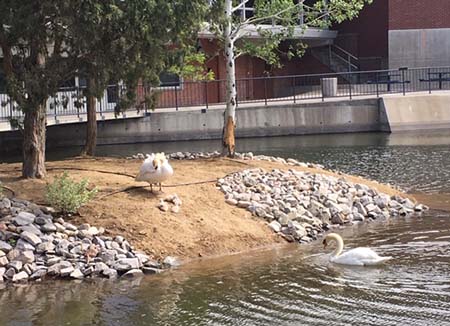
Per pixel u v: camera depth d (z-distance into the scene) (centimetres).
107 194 1381
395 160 2489
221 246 1288
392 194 1800
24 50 1366
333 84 3688
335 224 1509
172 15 1302
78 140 3197
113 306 995
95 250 1185
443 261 1192
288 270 1157
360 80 4422
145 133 3303
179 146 3084
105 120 3184
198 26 1451
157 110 3384
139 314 962
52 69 1323
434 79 3925
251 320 935
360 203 1617
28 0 1232
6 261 1139
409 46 4394
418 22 4384
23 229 1208
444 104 3534
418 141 3061
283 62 4350
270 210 1454
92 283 1100
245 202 1464
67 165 1672
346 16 2042
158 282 1102
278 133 3450
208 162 1817
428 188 1945
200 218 1359
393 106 3484
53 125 3022
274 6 1970
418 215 1603
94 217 1285
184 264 1205
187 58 1895
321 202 1574
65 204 1273
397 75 4047
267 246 1328
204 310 975
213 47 3591
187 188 1489
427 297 1008
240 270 1162
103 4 1241
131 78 1373
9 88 1317
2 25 1292
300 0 2073
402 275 1116
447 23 4381
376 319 929
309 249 1301
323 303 993
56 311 976
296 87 4416
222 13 1681
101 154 2770
